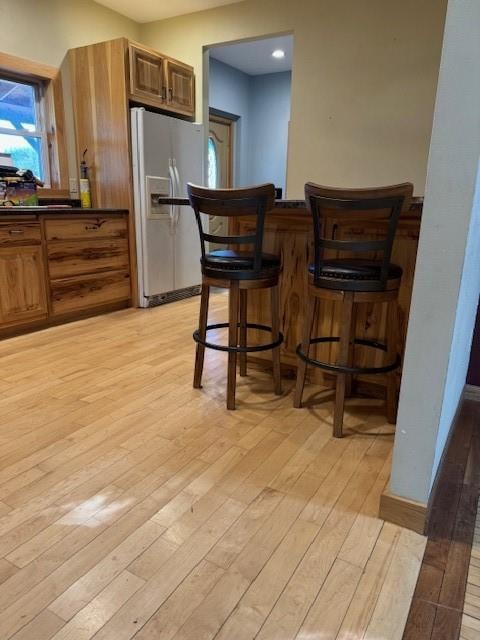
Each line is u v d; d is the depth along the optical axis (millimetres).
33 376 2424
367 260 2006
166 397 2188
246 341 2434
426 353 1225
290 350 2443
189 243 4461
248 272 1971
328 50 3701
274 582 1128
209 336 3203
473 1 1014
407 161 3590
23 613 1030
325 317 2281
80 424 1908
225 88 5816
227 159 6234
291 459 1674
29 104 3695
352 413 2057
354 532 1306
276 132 6223
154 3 3984
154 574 1144
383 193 1551
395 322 1868
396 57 3477
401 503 1318
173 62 4008
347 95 3705
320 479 1555
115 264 3818
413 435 1276
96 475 1552
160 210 4000
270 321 2498
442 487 1527
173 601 1069
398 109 3545
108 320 3615
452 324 1181
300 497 1456
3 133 3533
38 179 3752
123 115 3656
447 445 1663
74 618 1021
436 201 1140
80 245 3459
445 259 1159
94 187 3963
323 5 3645
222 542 1257
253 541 1263
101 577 1131
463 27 1034
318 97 3818
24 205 3334
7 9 3309
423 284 1196
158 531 1294
